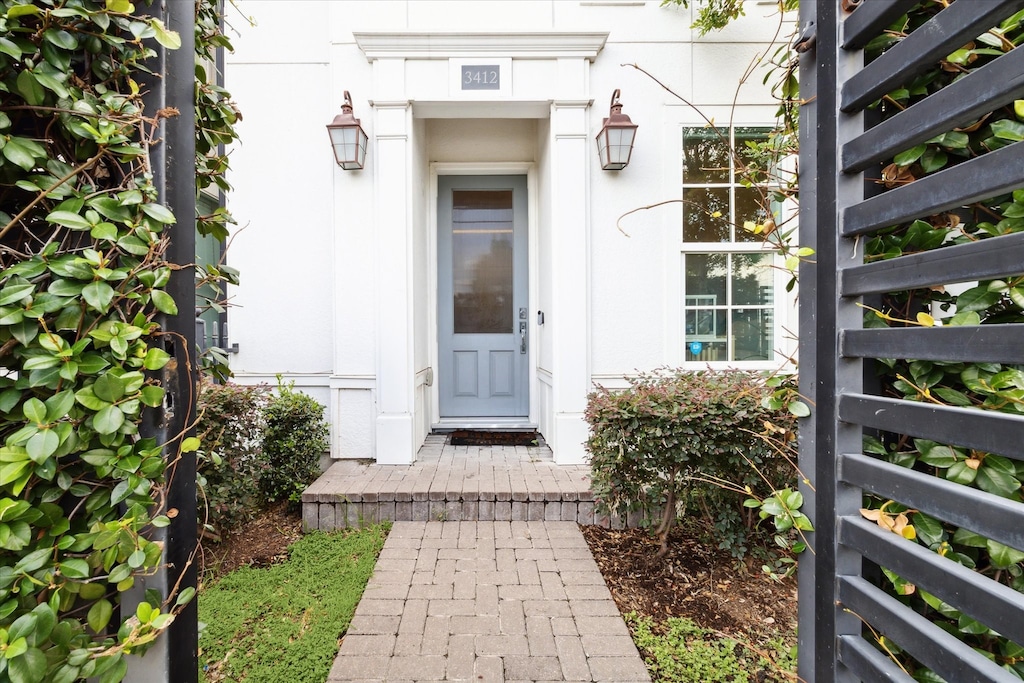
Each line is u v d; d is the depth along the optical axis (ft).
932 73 2.94
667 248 11.75
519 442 12.93
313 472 9.89
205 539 7.97
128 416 3.00
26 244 2.83
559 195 11.48
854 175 3.15
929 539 2.83
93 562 2.81
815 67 3.34
